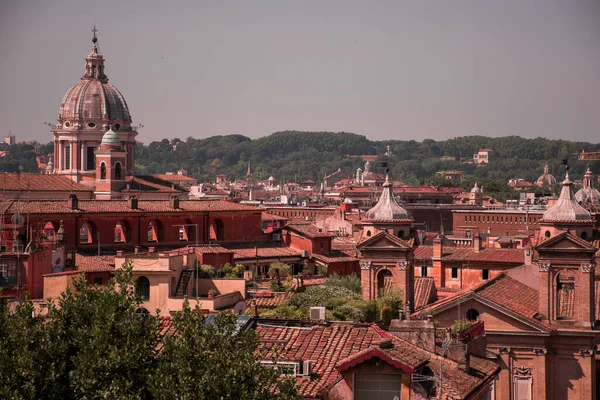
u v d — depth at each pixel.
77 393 109.62
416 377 120.88
